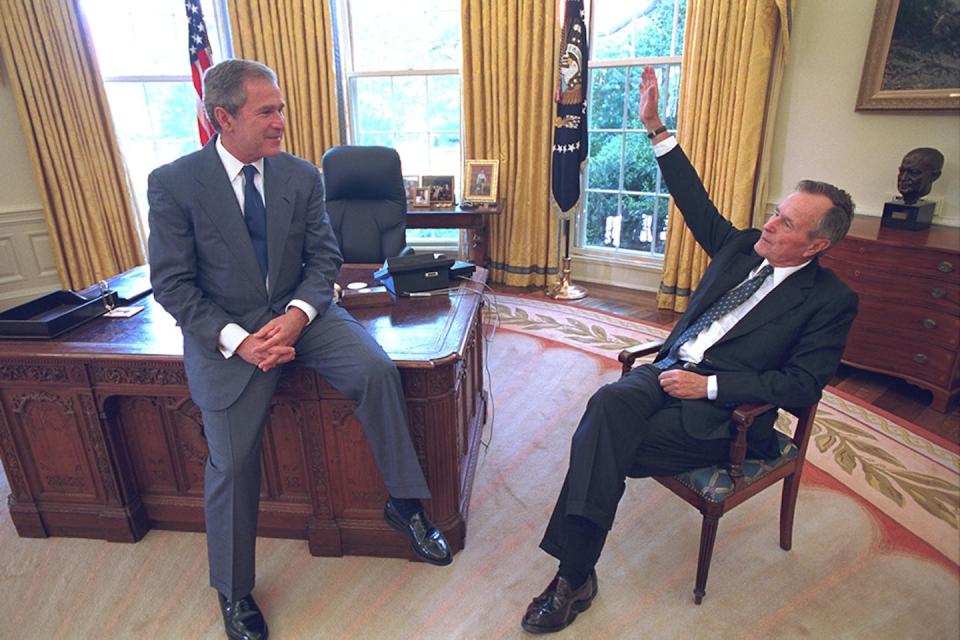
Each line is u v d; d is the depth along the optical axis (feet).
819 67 10.80
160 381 5.84
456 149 15.28
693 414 5.37
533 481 7.44
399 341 5.85
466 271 7.81
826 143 11.03
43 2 12.55
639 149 13.83
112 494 6.32
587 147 13.29
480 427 8.20
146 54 14.51
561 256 14.99
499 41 13.19
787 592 5.70
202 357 5.38
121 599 5.77
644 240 14.44
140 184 15.38
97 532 6.52
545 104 13.34
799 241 5.15
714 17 11.21
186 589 5.89
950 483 7.25
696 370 5.67
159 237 5.32
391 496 5.65
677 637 5.26
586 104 12.96
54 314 6.52
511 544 6.40
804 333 5.32
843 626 5.32
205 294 5.65
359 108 15.25
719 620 5.42
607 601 5.66
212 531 5.24
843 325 5.22
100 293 7.04
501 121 13.74
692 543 6.37
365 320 6.46
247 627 5.25
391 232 9.91
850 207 5.10
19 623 5.51
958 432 8.32
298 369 5.65
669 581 5.88
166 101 14.88
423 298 7.16
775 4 10.61
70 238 13.92
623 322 12.49
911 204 9.46
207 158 5.42
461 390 6.51
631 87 13.53
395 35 14.69
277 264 5.69
